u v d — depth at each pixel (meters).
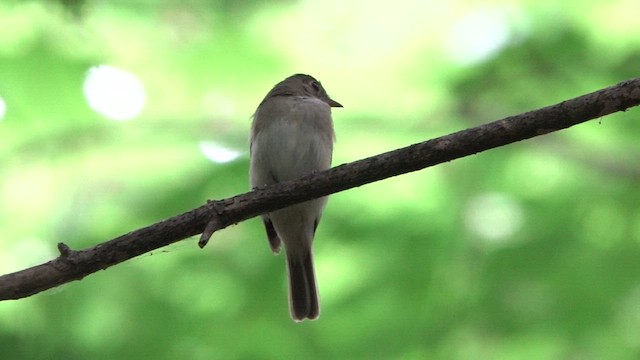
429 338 11.36
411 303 11.47
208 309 11.80
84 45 13.15
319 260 11.80
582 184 12.34
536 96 13.03
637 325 11.51
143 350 11.52
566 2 13.05
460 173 12.35
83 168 13.73
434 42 13.66
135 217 12.31
